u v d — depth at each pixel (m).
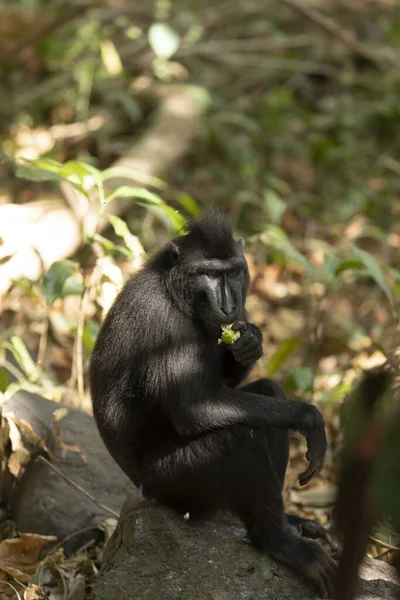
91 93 21.70
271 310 16.69
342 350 15.12
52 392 11.70
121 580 8.19
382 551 9.73
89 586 9.27
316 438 8.67
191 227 9.55
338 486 5.54
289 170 21.70
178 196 13.41
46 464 10.30
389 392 5.17
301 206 20.09
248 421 8.70
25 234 14.70
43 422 10.75
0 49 22.00
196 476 8.61
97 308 12.88
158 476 8.80
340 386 12.09
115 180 17.86
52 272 11.18
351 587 5.75
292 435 12.86
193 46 22.61
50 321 14.45
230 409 8.73
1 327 14.82
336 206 20.41
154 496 8.90
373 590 8.20
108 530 10.05
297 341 11.57
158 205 11.59
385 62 24.81
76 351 11.91
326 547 9.99
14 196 18.19
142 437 9.20
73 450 10.38
